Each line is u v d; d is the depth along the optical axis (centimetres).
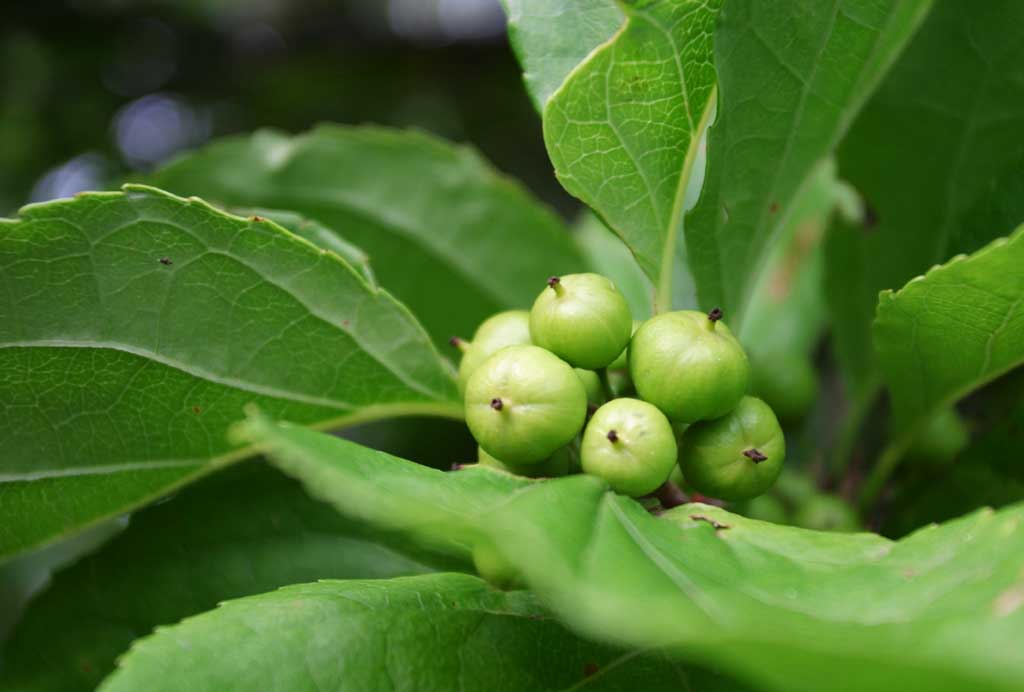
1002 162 17
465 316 20
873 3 15
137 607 17
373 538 17
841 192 19
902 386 17
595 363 15
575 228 22
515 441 14
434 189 20
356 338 16
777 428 15
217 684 14
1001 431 17
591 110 15
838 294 19
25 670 17
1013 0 17
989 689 11
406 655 15
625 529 14
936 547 13
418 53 35
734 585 13
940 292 15
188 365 16
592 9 16
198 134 35
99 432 16
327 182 20
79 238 15
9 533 17
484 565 14
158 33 35
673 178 16
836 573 13
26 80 33
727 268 16
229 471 17
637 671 15
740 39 15
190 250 16
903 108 17
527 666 15
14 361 16
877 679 12
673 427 15
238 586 17
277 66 35
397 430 20
